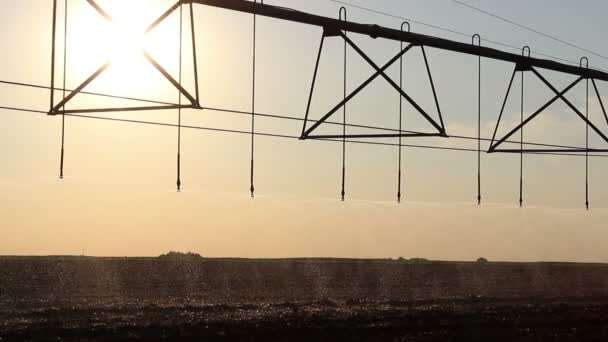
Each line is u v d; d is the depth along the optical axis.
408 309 46.75
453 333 33.47
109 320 39.22
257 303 53.47
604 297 60.50
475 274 104.06
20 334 32.50
